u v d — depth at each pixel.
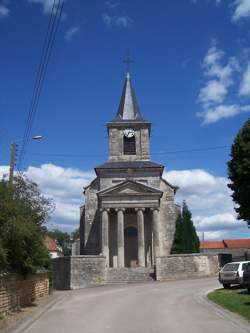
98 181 55.81
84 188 55.75
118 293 28.77
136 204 49.59
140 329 13.45
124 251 51.81
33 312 18.56
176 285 33.38
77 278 40.28
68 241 107.62
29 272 20.09
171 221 54.22
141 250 48.41
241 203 37.56
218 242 92.69
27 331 13.84
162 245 53.38
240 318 15.12
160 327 13.74
